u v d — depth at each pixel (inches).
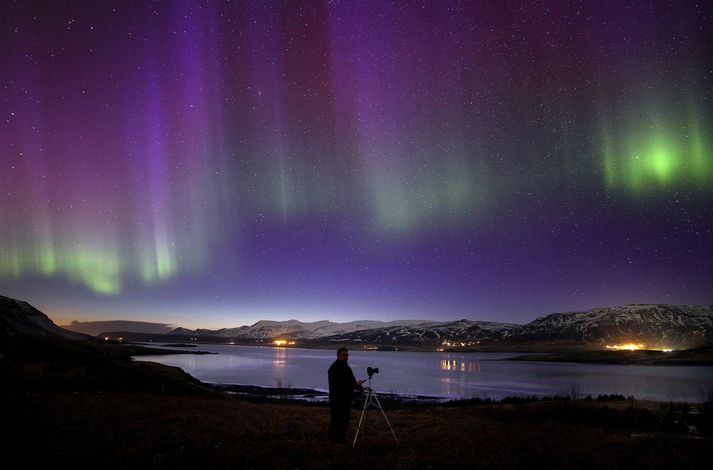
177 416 703.7
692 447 555.5
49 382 1309.1
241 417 729.6
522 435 637.3
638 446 561.3
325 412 870.4
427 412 1034.7
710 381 3405.5
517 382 3385.8
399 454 485.4
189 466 421.1
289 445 509.7
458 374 4402.1
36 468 394.9
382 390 2746.1
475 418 896.9
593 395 2310.5
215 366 4945.9
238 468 415.8
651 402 1232.8
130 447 483.8
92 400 891.4
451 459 470.3
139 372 1920.5
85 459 427.5
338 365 530.6
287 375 3779.5
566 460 477.7
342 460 446.0
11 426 570.3
